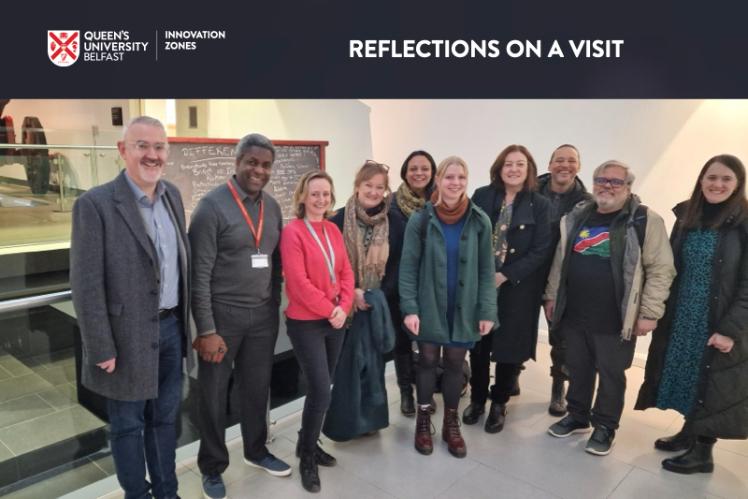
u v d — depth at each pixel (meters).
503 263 2.63
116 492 2.20
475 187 4.36
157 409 1.95
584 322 2.53
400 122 4.76
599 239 2.45
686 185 3.35
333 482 2.32
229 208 1.99
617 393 2.53
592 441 2.57
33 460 2.38
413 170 2.86
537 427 2.83
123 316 1.72
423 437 2.58
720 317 2.25
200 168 3.94
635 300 2.36
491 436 2.72
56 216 3.30
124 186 1.72
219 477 2.22
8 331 2.36
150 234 1.76
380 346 2.49
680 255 2.39
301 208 2.21
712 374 2.28
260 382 2.24
